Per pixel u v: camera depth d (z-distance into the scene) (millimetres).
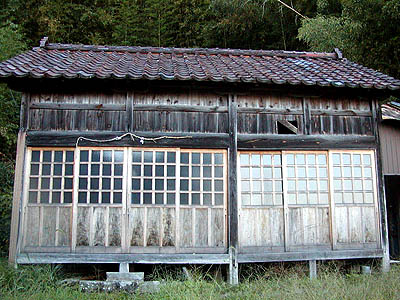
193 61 8039
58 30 16109
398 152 7750
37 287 5566
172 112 6957
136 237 6539
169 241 6590
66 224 6492
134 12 17688
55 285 5836
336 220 7039
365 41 12141
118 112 6852
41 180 6574
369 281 5840
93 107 6805
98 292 5836
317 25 12555
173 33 18391
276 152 7102
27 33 15766
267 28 17531
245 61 8297
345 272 7230
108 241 6488
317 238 6965
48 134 6621
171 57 8383
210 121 7012
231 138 6934
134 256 6441
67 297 5250
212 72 6922
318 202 7070
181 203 6730
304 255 6812
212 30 17734
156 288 5941
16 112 11797
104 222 6539
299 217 6977
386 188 9312
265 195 6969
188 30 18312
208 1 18078
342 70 7840
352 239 7035
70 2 17250
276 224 6914
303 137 7129
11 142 11070
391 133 7816
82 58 7688
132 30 17359
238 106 7133
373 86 6844
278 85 6836
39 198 6523
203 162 6906
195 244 6645
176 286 5758
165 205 6680
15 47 11773
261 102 7207
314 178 7121
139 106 6879
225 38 17750
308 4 15750
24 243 6391
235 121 7000
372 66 12547
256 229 6852
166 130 6891
